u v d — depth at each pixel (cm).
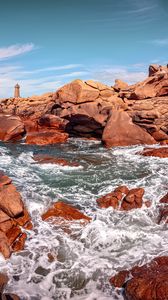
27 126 2711
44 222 912
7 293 626
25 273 694
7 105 3891
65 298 623
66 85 2572
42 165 1555
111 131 2172
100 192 1163
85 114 2430
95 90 2503
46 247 793
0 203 857
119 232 865
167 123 2211
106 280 675
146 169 1462
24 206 927
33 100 3800
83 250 788
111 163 1603
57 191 1162
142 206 1025
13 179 1259
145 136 2170
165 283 597
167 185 1209
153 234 859
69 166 1534
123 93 2577
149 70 2998
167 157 1709
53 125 2652
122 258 750
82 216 950
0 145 2200
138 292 597
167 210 963
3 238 769
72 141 2445
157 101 2405
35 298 620
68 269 711
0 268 702
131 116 2275
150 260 727
